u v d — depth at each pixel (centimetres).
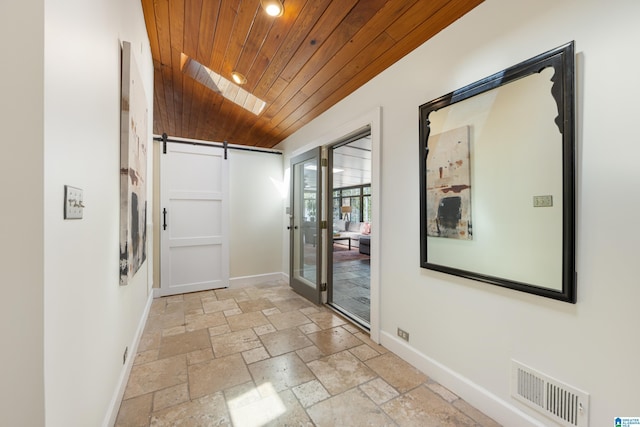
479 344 146
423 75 177
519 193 127
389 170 205
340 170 624
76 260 89
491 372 141
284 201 414
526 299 127
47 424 70
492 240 139
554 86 114
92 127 103
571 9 110
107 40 121
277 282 407
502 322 136
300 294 344
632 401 97
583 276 108
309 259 344
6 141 65
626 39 97
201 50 251
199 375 176
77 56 88
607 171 102
